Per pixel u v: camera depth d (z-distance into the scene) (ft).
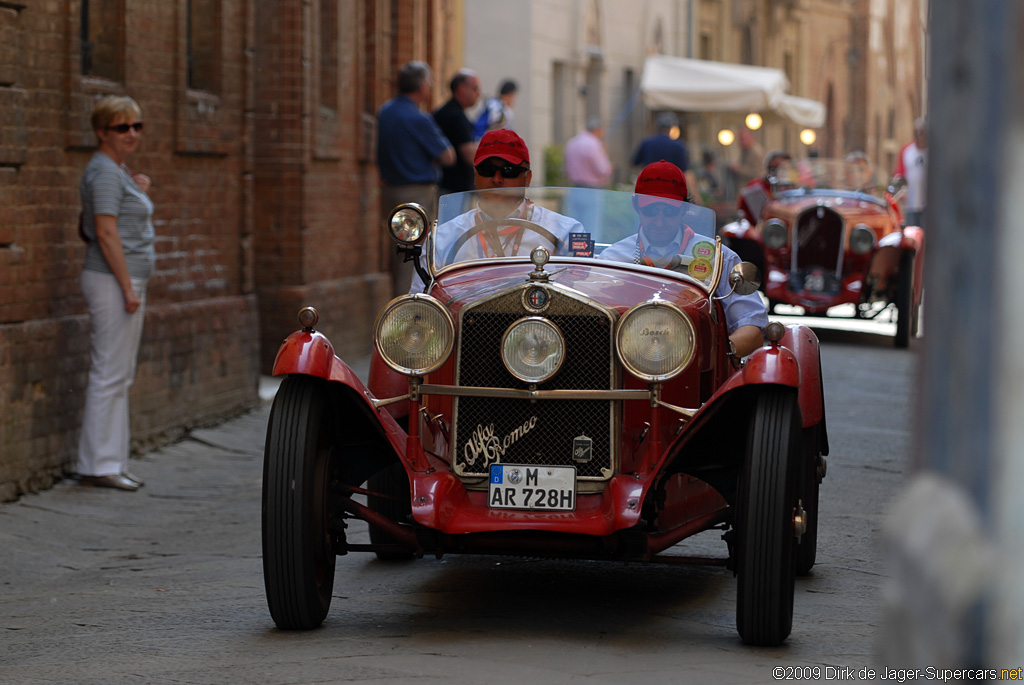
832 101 298.56
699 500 31.35
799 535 26.37
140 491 45.29
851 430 56.80
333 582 31.78
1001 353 10.32
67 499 42.91
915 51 342.85
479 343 28.25
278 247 68.74
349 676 24.36
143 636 27.96
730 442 28.35
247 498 44.88
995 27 10.35
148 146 52.85
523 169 32.86
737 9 237.66
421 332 27.63
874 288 88.84
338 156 75.00
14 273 42.45
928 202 10.93
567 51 166.61
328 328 72.79
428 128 72.02
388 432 27.84
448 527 27.20
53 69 44.73
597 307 27.81
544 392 27.78
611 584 32.71
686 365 26.99
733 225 88.84
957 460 10.58
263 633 27.89
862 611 29.89
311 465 27.20
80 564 36.19
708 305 30.55
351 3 77.30
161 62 53.62
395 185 72.33
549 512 27.66
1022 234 10.27
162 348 53.16
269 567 27.07
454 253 31.53
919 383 11.02
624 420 27.89
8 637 28.22
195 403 56.13
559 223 31.50
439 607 30.17
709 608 30.27
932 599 10.85
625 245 31.35
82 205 44.98
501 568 34.50
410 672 24.62
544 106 159.74
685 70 165.48
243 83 60.75
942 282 10.70
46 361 43.93
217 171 59.00
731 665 25.09
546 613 29.63
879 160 320.29
